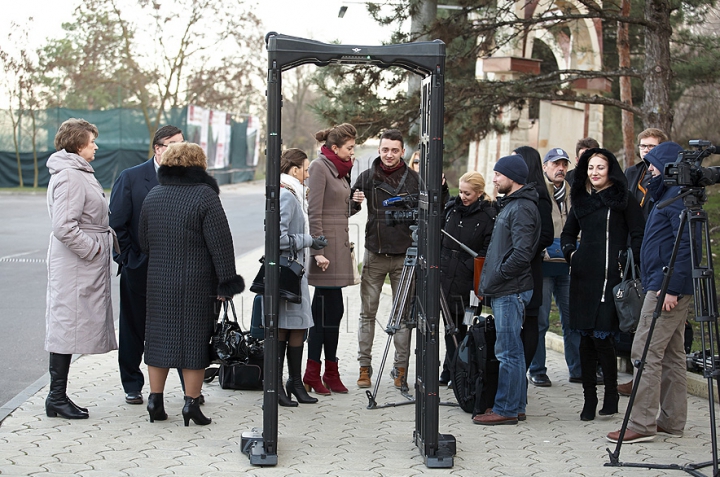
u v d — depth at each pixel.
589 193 6.02
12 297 11.42
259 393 6.68
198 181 5.48
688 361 7.06
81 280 5.69
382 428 5.74
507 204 5.74
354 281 6.66
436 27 10.41
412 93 10.25
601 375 7.18
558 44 18.14
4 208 27.77
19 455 4.88
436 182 4.91
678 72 13.99
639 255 5.76
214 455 5.00
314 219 6.46
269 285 4.83
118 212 6.08
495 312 5.80
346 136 6.46
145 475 4.61
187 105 40.47
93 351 5.71
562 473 4.81
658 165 5.25
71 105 52.47
